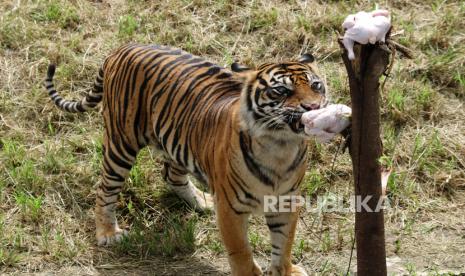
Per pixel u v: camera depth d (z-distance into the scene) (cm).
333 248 788
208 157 688
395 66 1034
